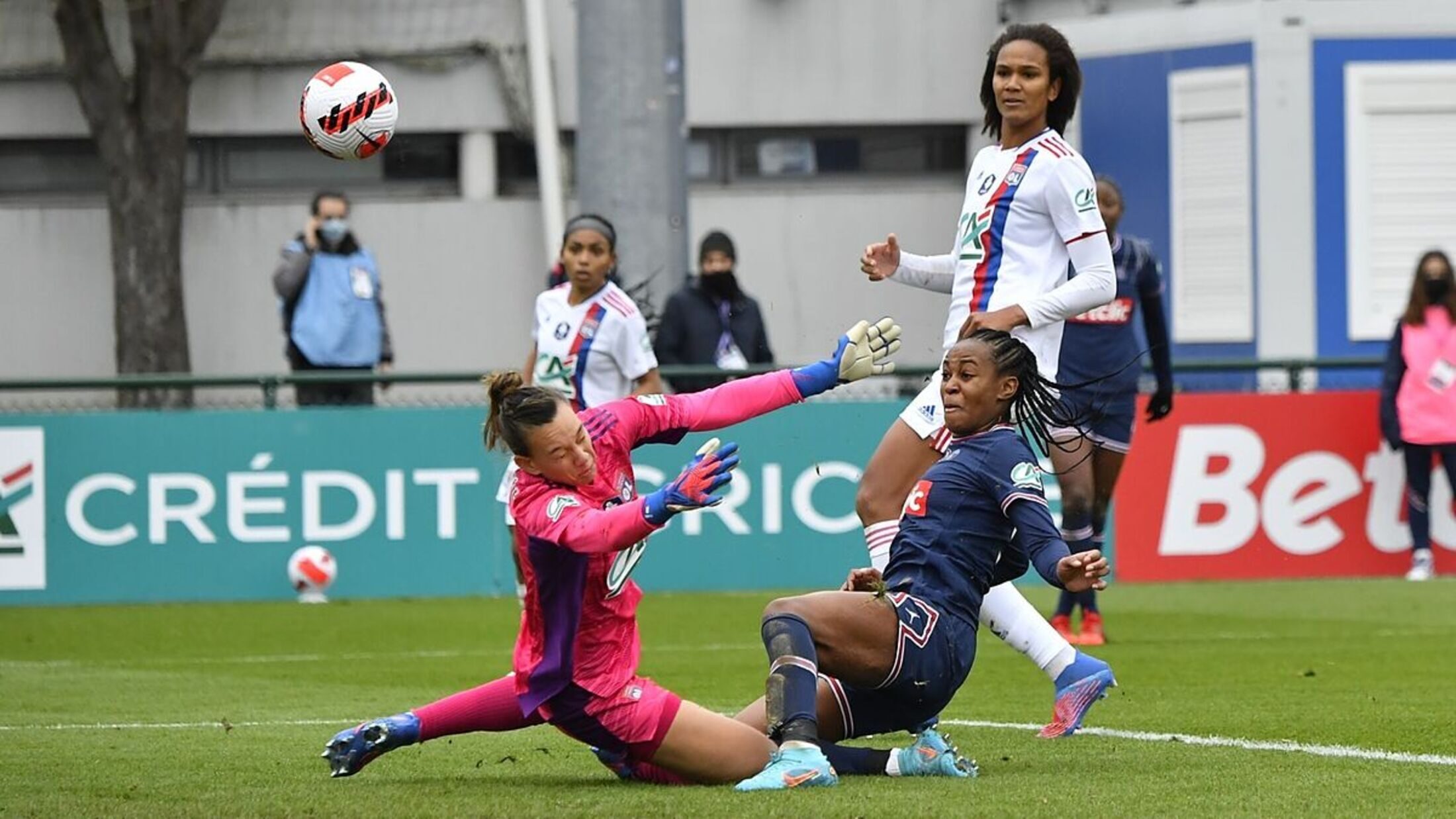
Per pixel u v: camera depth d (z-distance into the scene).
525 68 70.56
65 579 49.59
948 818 18.30
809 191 73.06
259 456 50.06
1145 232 69.81
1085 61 70.81
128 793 20.83
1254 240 67.44
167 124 67.06
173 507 49.84
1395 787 20.52
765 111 72.56
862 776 21.25
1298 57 66.88
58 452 49.62
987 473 21.19
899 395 53.38
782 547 50.94
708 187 72.88
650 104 55.53
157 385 50.34
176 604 49.47
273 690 32.81
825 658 20.59
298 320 53.66
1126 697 29.94
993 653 37.78
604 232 36.47
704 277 50.84
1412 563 53.00
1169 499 52.34
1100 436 37.34
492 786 21.11
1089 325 36.97
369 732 21.30
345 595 50.25
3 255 70.12
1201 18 68.19
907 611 20.70
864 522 25.95
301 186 71.38
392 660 37.81
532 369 37.62
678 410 21.41
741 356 50.91
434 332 71.44
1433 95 67.88
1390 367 51.75
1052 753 23.44
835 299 73.38
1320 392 52.81
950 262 27.88
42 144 70.69
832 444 50.91
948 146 74.56
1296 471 52.72
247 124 70.19
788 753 20.19
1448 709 28.17
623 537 19.47
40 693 32.38
